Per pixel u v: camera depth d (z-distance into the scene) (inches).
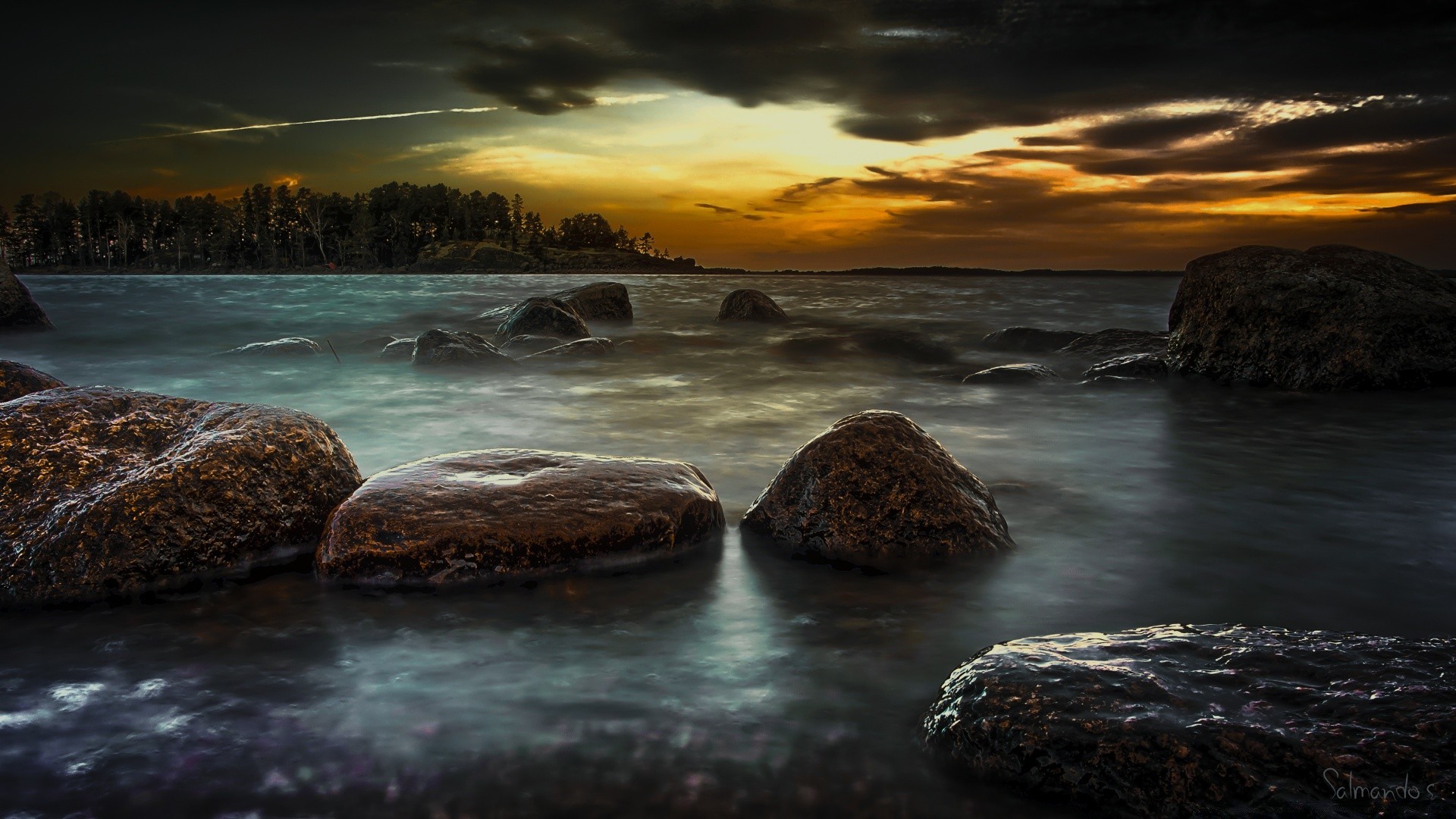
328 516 191.0
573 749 111.3
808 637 146.1
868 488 189.0
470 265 4443.9
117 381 473.4
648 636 145.9
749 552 188.7
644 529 180.2
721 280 2352.4
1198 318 470.6
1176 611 158.9
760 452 293.4
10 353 611.8
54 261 4466.0
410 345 549.6
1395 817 88.5
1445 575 178.5
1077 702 106.7
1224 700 106.3
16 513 174.1
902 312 975.6
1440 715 99.5
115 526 165.6
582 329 666.2
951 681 118.4
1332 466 277.3
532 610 156.6
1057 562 185.2
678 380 480.7
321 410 377.7
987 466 276.2
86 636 146.0
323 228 4658.0
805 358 593.3
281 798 101.3
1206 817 93.7
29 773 105.7
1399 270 449.1
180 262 4466.0
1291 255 461.4
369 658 137.2
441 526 169.9
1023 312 975.6
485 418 357.1
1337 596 166.9
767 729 116.6
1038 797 101.8
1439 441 318.0
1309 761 95.1
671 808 99.8
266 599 161.8
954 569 179.6
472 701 123.5
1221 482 256.1
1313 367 429.1
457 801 100.9
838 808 100.4
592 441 312.2
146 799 100.8
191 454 177.9
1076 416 370.0
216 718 118.7
